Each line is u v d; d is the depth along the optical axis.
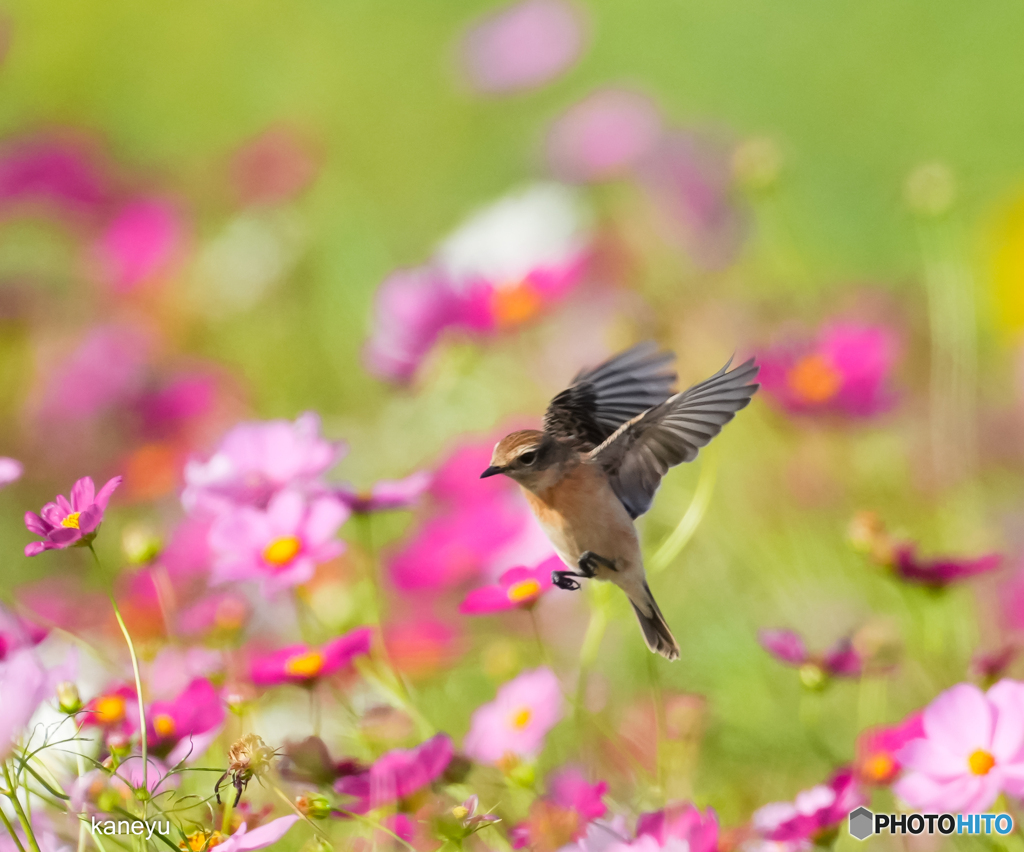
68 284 12.74
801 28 17.08
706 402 10.18
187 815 10.24
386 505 10.33
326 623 10.41
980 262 12.17
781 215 11.83
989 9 16.30
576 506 10.20
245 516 10.30
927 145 14.87
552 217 10.88
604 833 10.15
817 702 10.39
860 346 10.62
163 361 11.52
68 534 10.14
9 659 10.20
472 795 10.19
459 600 10.49
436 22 18.44
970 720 10.16
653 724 10.39
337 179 15.98
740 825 10.26
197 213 14.31
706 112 16.38
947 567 10.32
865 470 10.73
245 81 18.31
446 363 10.72
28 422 10.88
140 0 19.42
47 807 10.21
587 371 10.24
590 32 15.30
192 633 10.38
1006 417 10.78
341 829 10.27
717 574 10.66
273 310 12.62
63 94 18.78
